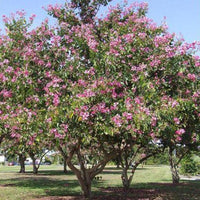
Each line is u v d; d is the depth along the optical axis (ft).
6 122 28.63
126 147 37.01
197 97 28.76
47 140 29.19
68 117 26.40
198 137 34.81
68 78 30.30
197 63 29.27
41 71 30.07
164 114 26.25
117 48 28.35
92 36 30.50
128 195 47.03
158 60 28.32
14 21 32.07
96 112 26.12
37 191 51.52
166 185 65.51
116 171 123.03
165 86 29.63
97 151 52.21
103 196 45.01
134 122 25.61
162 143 45.42
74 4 35.70
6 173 109.40
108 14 34.45
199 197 45.42
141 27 30.48
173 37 29.76
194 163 106.52
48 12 34.71
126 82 27.96
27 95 28.99
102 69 28.37
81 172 40.37
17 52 30.40
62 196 44.65
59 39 30.58
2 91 29.81
